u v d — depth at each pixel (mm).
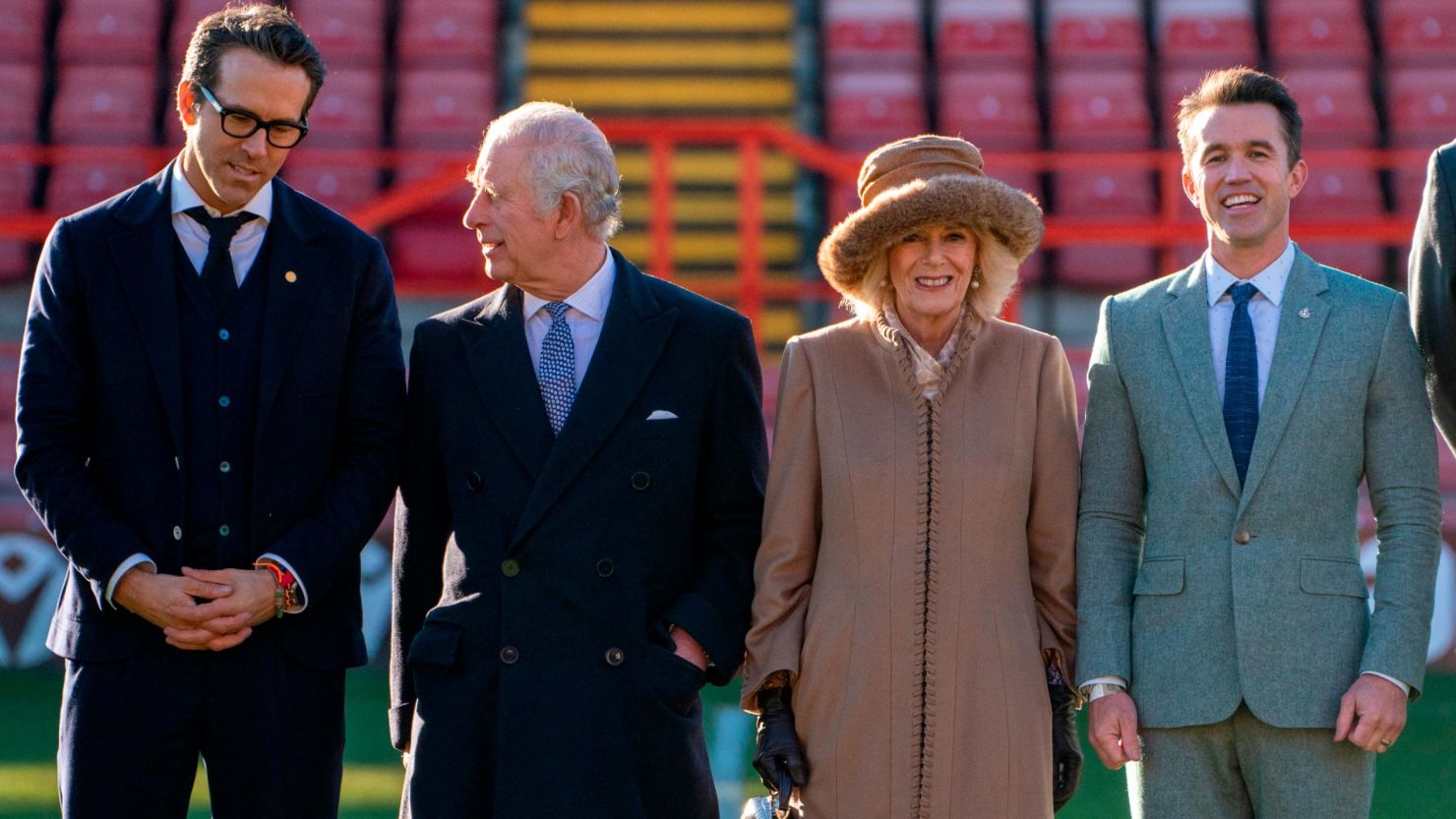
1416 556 10547
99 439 11188
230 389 11258
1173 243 28797
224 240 11336
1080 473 11352
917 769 10695
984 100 38625
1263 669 10539
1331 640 10555
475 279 34219
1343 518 10750
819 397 11234
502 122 11383
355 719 21656
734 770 19625
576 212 11227
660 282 11828
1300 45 39688
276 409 11320
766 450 11789
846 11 40562
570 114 11367
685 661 11133
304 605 11164
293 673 11344
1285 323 10883
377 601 23906
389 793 18625
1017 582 10977
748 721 21609
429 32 39812
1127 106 38344
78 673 11164
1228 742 10797
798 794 10906
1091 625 10898
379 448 11680
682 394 11391
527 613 11031
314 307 11477
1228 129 10891
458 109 38375
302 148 37406
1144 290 11445
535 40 40094
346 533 11344
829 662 10812
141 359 11117
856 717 10727
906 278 10945
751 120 39031
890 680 10734
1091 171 36969
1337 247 35781
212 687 11141
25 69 37844
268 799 11211
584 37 40125
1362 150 37625
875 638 10758
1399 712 10289
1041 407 11219
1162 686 10727
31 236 30984
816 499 11273
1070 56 39844
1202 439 10812
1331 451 10688
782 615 11070
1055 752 11125
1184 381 10938
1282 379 10766
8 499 24516
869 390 11164
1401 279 35719
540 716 10906
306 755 11352
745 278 27797
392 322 11961
